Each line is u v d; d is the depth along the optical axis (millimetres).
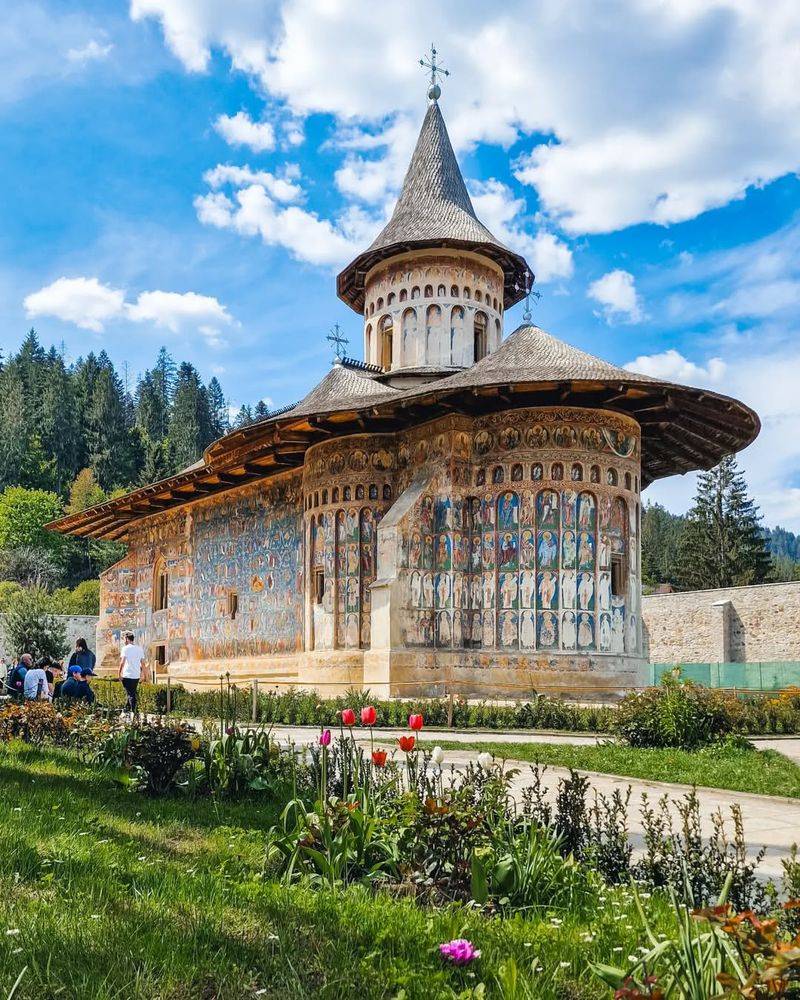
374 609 27469
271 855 7617
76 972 4805
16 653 44531
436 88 40250
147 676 43375
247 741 11891
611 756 16203
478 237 36031
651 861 7246
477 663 27109
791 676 44938
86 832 8453
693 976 4141
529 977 5035
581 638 26516
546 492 26969
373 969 5055
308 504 32438
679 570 82938
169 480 39344
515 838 7191
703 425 29438
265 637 36094
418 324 36000
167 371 189000
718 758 16391
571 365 26266
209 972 4965
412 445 30031
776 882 7836
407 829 7266
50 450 128500
